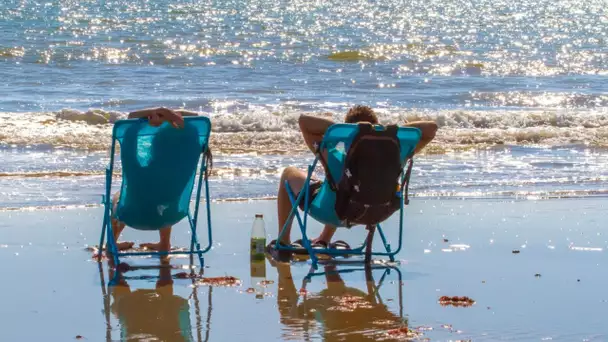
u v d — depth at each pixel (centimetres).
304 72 4934
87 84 4131
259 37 7025
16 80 4184
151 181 1209
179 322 996
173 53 5534
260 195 1816
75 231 1455
